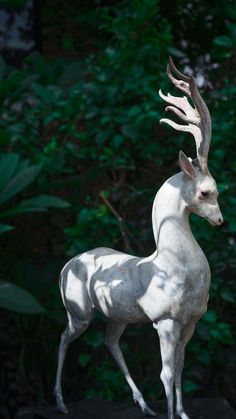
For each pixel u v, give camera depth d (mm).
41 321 7285
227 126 6734
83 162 7203
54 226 7422
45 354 7324
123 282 4859
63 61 8281
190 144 6961
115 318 4980
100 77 7109
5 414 7398
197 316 4742
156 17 7434
